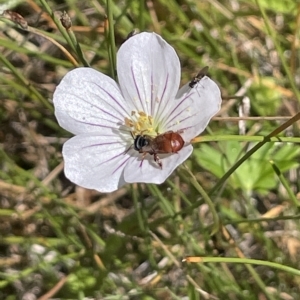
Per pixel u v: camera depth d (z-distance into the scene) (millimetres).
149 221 87
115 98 64
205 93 59
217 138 59
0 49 98
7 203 94
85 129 62
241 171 87
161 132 63
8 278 85
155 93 63
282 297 87
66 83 61
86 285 83
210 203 66
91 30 96
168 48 61
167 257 88
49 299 87
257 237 91
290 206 93
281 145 91
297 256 91
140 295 86
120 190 98
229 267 90
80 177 59
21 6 96
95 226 90
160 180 54
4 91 90
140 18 84
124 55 62
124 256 87
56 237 93
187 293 86
